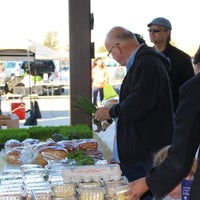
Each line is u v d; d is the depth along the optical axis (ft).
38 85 52.44
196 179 5.13
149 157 8.90
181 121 5.20
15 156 8.93
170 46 13.69
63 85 57.67
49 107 48.01
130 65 9.09
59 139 10.39
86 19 13.44
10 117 14.51
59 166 7.52
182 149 5.18
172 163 5.29
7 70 53.21
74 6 13.39
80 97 11.05
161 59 9.03
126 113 8.64
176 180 5.36
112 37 9.24
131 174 9.11
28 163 8.74
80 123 13.55
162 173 5.40
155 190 5.48
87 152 9.00
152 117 8.82
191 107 5.09
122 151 9.07
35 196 6.07
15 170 7.44
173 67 13.38
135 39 9.30
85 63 13.65
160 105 8.82
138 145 8.90
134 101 8.57
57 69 58.75
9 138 11.10
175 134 5.28
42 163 8.29
